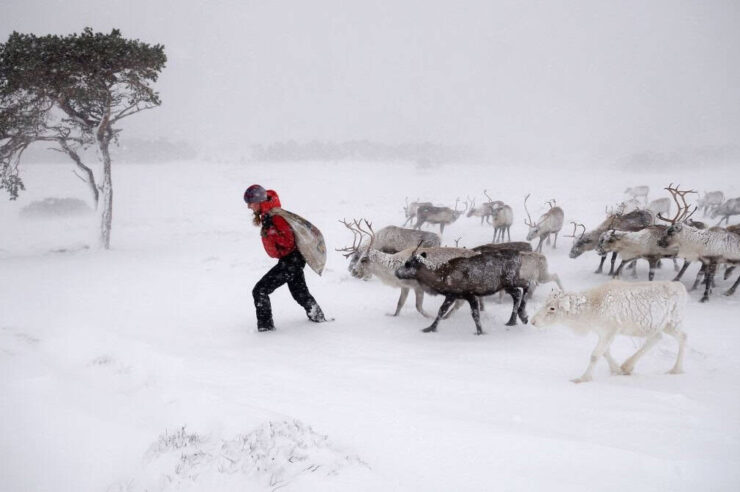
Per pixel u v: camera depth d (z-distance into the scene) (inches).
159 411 147.4
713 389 181.3
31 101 598.9
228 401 148.0
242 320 307.7
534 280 322.3
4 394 160.4
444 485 104.3
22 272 482.0
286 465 107.1
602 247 396.8
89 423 139.1
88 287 410.3
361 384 181.3
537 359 224.5
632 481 105.1
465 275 270.5
